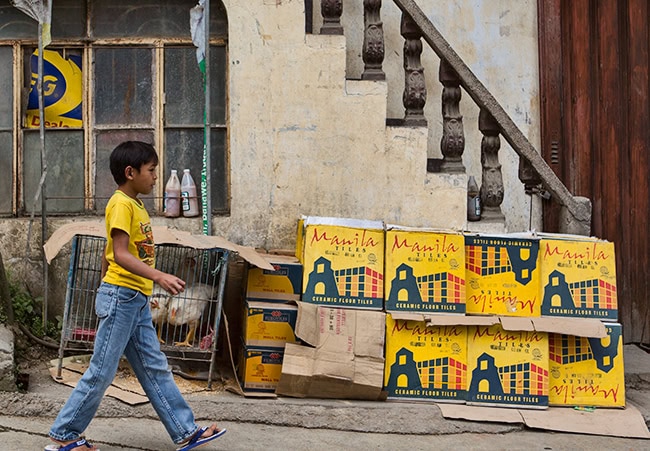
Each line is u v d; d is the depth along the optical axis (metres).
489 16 6.45
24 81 6.01
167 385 4.04
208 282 5.36
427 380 5.05
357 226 5.20
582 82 6.54
